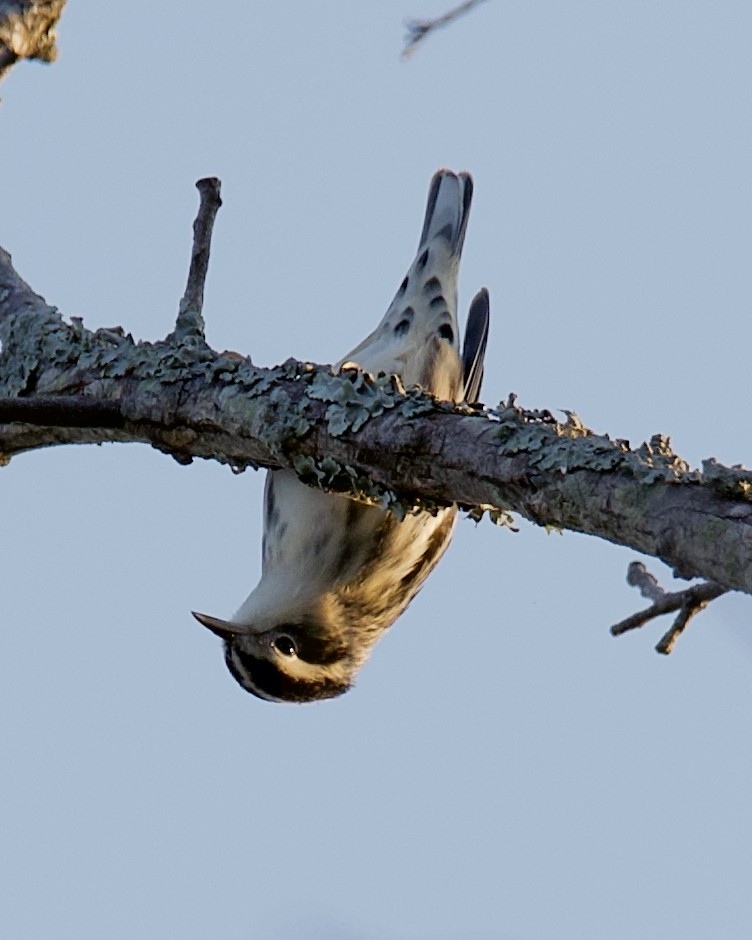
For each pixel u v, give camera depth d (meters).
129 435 10.31
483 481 8.36
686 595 10.20
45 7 11.73
